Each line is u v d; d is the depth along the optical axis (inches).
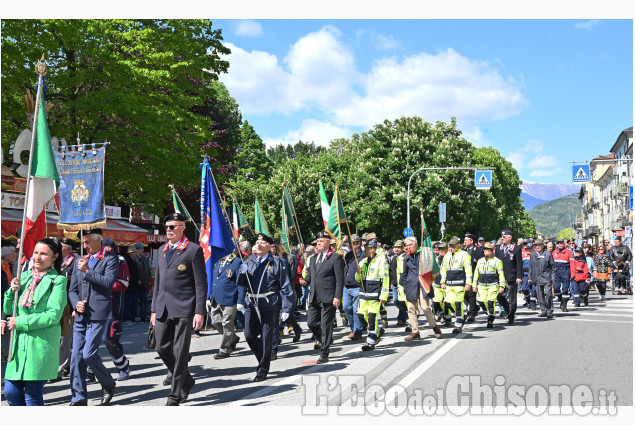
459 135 1888.5
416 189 1743.4
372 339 404.2
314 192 1929.1
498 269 513.7
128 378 329.7
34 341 212.4
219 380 319.0
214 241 393.1
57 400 279.4
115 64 792.3
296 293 599.2
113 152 812.6
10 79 705.6
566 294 662.5
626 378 303.4
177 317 260.1
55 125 751.7
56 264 283.4
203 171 401.4
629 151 2679.6
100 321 265.1
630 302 791.1
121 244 683.4
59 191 298.8
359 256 563.8
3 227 557.3
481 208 1994.3
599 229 3651.6
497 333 476.1
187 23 879.7
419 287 443.8
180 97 878.4
